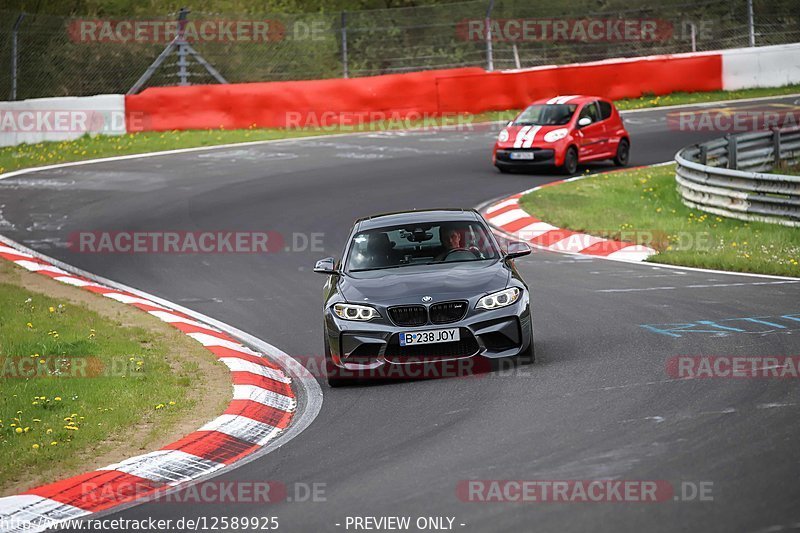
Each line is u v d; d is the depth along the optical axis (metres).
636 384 30.20
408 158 91.56
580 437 25.30
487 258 36.38
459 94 114.00
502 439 25.81
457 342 32.94
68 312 47.19
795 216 60.44
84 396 33.94
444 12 140.00
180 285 54.59
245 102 108.88
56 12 131.38
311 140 102.44
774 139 82.56
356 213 70.19
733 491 20.42
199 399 33.75
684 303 43.06
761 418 25.52
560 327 40.25
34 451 28.41
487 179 81.38
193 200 75.94
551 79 117.44
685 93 123.25
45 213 73.00
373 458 25.47
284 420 31.34
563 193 73.94
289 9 145.12
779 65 126.25
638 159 90.62
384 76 111.88
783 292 44.19
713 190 66.25
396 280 34.47
